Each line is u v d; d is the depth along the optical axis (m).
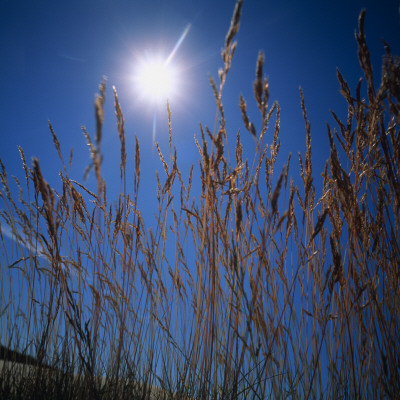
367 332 1.99
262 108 1.63
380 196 1.89
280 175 1.57
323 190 2.18
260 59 1.58
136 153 2.04
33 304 2.39
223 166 2.17
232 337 1.97
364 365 1.99
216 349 2.12
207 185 2.00
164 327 2.43
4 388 2.19
